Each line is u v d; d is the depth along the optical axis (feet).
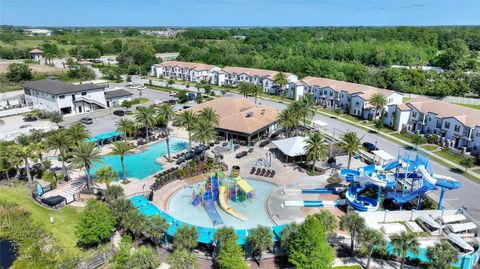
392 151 285.64
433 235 172.86
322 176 237.86
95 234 156.97
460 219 179.32
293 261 138.72
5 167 222.28
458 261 143.54
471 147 277.85
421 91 495.82
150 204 189.16
